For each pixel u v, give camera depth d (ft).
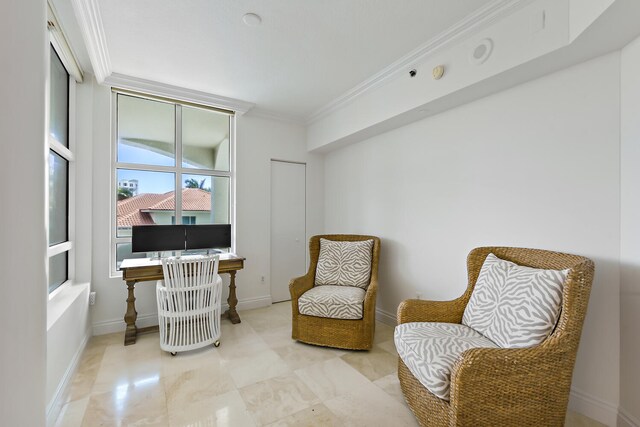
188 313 7.78
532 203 6.26
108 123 9.17
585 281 4.50
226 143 11.67
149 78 9.09
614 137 5.12
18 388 2.89
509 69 5.82
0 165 2.58
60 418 5.31
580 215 5.54
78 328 7.36
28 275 3.11
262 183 12.17
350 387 6.35
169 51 7.57
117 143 9.69
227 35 6.89
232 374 6.84
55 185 7.42
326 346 8.27
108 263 9.18
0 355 2.58
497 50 6.01
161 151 10.40
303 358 7.65
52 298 6.85
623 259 4.99
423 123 8.86
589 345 5.38
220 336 8.68
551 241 5.94
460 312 6.39
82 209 8.63
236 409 5.61
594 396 5.31
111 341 8.56
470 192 7.54
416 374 4.89
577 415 5.42
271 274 12.48
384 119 9.04
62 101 7.90
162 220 10.40
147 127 10.16
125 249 9.79
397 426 5.18
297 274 13.17
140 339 8.73
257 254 12.03
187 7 5.91
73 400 5.83
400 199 9.71
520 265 6.01
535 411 4.26
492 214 7.04
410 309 6.29
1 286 2.60
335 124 11.37
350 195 12.05
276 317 10.81
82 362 7.32
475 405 4.09
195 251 11.05
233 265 10.14
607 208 5.20
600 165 5.28
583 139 5.50
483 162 7.23
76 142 8.55
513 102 6.61
